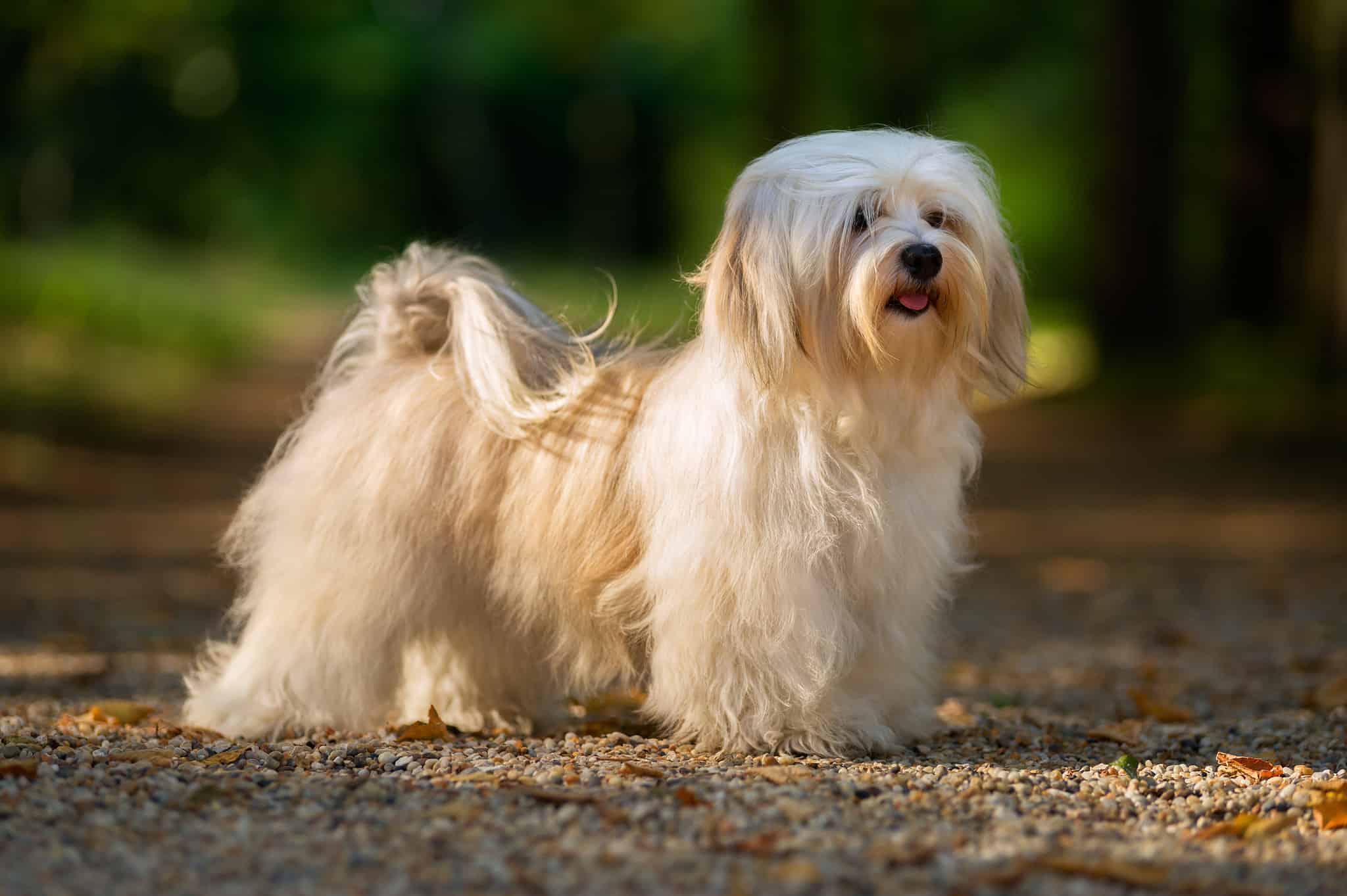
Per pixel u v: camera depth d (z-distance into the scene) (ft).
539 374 24.64
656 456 22.52
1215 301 101.30
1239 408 86.33
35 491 67.21
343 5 215.10
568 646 24.21
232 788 19.70
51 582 47.03
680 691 22.44
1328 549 54.34
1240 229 98.07
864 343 21.59
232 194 204.44
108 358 103.50
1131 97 95.14
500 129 300.61
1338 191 83.25
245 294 174.91
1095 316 97.66
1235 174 97.04
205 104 187.01
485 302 24.34
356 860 16.65
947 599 29.63
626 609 23.09
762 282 21.70
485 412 23.99
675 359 23.71
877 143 22.94
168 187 188.14
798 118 127.54
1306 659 34.32
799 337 21.75
